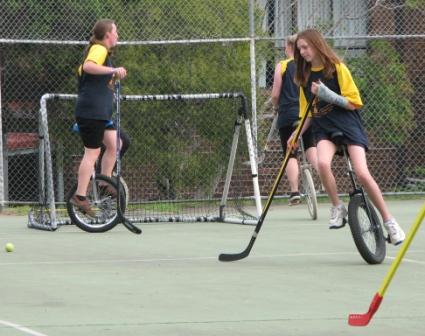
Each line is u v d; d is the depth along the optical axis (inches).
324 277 748.0
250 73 1406.3
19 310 618.5
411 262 823.7
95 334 547.2
